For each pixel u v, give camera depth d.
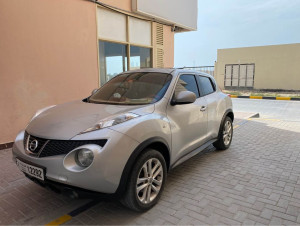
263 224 2.59
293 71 19.03
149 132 2.76
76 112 3.02
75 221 2.69
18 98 5.17
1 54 4.82
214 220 2.66
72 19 6.04
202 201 3.05
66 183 2.39
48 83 5.67
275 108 11.66
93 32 6.62
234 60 21.25
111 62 7.60
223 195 3.19
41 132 2.70
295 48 18.67
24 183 3.57
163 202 3.03
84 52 6.42
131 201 2.61
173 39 10.42
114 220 2.69
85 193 2.40
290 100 14.67
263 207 2.90
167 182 3.59
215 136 4.57
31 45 5.27
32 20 5.24
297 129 6.91
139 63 8.81
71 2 5.98
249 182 3.56
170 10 9.48
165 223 2.62
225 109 4.84
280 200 3.06
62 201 3.10
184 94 3.25
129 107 3.07
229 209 2.87
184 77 3.91
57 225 2.62
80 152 2.41
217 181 3.60
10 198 3.17
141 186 2.71
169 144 3.12
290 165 4.20
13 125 5.15
